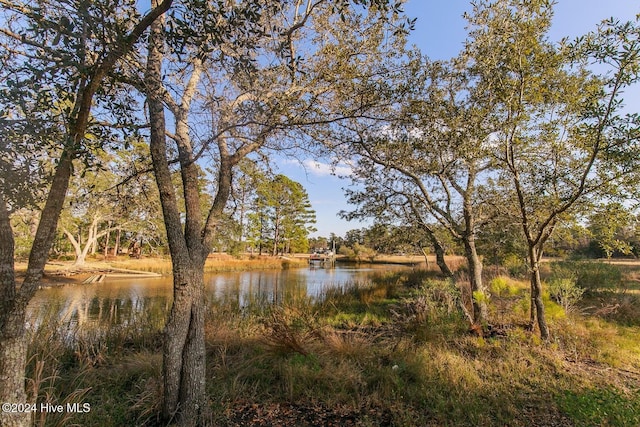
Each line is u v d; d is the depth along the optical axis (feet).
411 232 28.96
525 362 16.58
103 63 7.57
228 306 30.14
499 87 17.99
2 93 7.36
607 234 19.66
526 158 20.51
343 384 14.08
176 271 11.31
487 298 22.61
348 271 91.71
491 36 18.57
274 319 23.65
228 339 19.44
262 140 12.28
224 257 114.93
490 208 24.50
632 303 28.84
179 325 11.17
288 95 11.84
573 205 18.88
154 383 13.30
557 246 38.17
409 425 11.26
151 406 11.75
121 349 18.66
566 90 18.30
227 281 64.54
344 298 36.81
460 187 24.56
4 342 6.45
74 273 66.59
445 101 18.80
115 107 10.84
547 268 44.78
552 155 20.10
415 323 22.25
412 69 13.28
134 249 108.99
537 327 21.47
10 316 6.53
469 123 18.19
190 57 10.21
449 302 25.07
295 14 13.19
